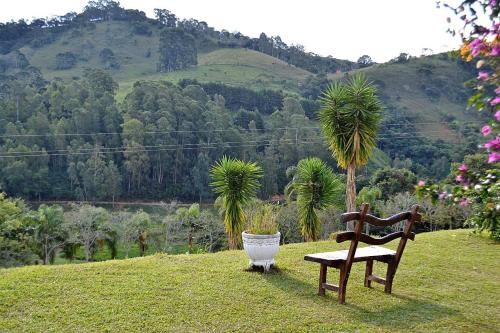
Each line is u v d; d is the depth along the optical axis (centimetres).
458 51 350
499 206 359
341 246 948
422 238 1041
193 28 14025
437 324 507
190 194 5147
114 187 4891
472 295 620
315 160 1262
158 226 3491
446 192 380
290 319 513
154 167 5191
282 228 2581
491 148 325
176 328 484
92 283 628
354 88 1211
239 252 882
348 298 591
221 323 498
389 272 616
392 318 523
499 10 317
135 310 531
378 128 1223
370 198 2931
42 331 470
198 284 636
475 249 917
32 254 2842
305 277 686
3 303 545
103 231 3172
